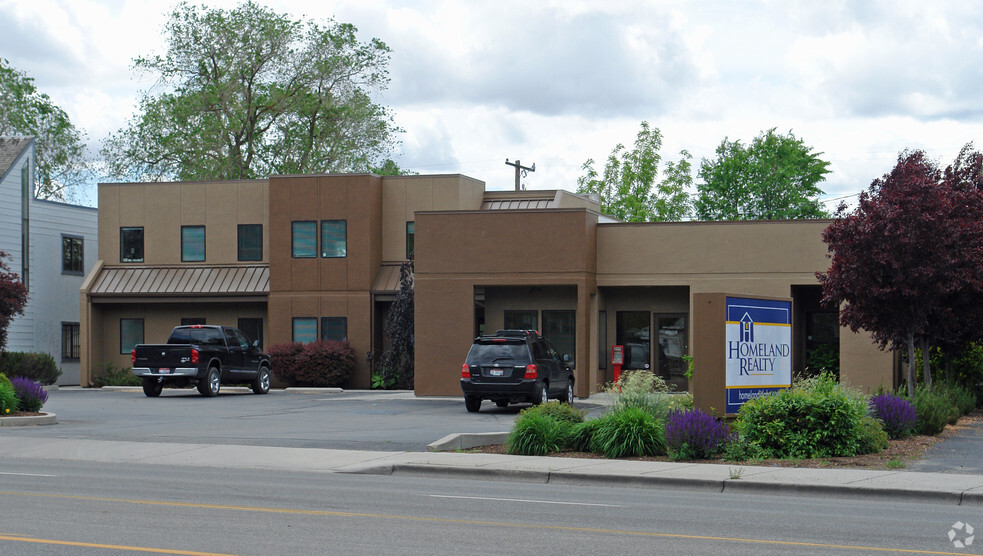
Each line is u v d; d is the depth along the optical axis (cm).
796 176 5941
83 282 4353
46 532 994
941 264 2208
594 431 1784
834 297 2353
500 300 3231
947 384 2552
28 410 2433
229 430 2142
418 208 3812
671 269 3067
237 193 3988
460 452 1777
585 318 3038
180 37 4991
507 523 1075
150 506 1180
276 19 5038
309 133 5228
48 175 5822
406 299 3647
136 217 4062
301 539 966
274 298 3822
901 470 1546
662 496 1349
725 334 1852
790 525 1084
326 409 2698
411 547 929
